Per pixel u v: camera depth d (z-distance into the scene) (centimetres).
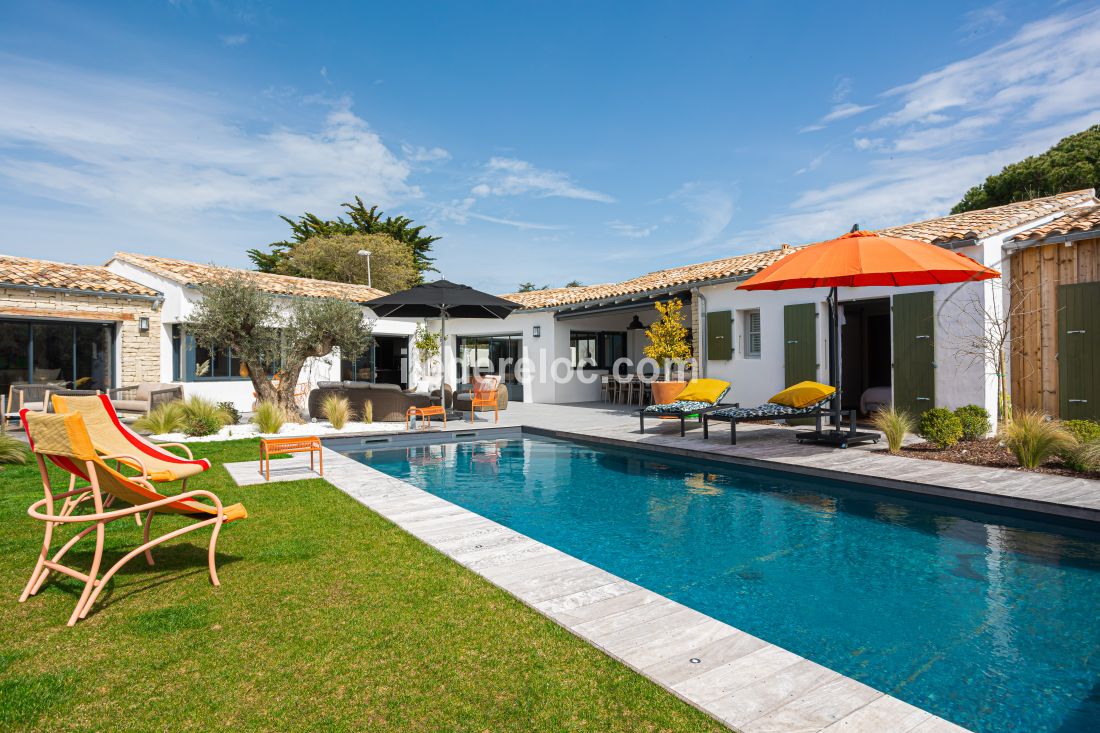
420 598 329
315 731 211
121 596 333
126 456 353
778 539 484
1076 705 250
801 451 786
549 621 300
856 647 303
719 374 1259
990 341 828
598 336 1905
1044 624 324
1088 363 776
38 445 325
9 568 376
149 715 221
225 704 228
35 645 275
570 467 812
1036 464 629
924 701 255
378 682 243
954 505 554
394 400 1193
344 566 381
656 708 223
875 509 567
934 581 389
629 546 473
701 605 358
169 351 1418
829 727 211
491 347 1919
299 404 1541
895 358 954
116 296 1327
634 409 1512
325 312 1152
